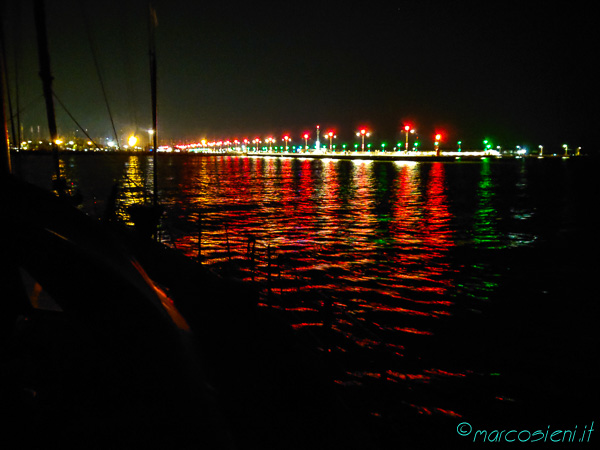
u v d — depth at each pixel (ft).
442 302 45.11
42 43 42.93
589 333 37.17
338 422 14.21
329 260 62.34
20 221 8.40
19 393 8.21
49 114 46.98
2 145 18.16
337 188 187.83
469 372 29.71
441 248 72.64
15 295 8.83
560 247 74.33
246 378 15.08
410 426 22.20
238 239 76.54
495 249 72.38
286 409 14.21
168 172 308.81
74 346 9.20
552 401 26.43
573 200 150.61
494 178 260.83
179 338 10.13
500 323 39.32
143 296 9.49
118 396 8.55
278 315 23.29
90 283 8.64
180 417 8.77
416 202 140.46
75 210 10.54
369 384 25.32
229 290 24.30
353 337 33.65
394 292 47.91
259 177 258.57
